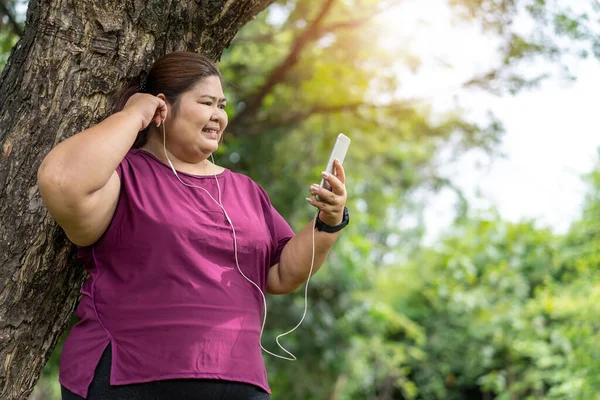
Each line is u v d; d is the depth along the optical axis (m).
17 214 2.41
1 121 2.47
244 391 2.17
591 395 8.38
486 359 12.41
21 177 2.42
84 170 2.01
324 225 2.43
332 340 9.93
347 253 10.02
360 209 11.12
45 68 2.46
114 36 2.50
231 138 6.79
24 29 2.58
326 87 7.74
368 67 7.55
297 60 6.92
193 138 2.32
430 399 14.70
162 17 2.56
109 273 2.21
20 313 2.44
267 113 7.95
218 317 2.15
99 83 2.49
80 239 2.16
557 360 9.57
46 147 2.44
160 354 2.10
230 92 7.06
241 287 2.24
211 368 2.11
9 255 2.41
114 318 2.16
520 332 11.31
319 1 7.02
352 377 11.89
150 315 2.13
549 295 10.21
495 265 12.48
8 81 2.51
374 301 11.33
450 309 13.52
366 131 8.36
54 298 2.50
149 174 2.27
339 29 7.11
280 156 9.12
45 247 2.43
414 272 14.57
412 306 14.55
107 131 2.08
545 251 11.45
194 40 2.65
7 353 2.43
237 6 2.68
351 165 10.00
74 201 2.02
